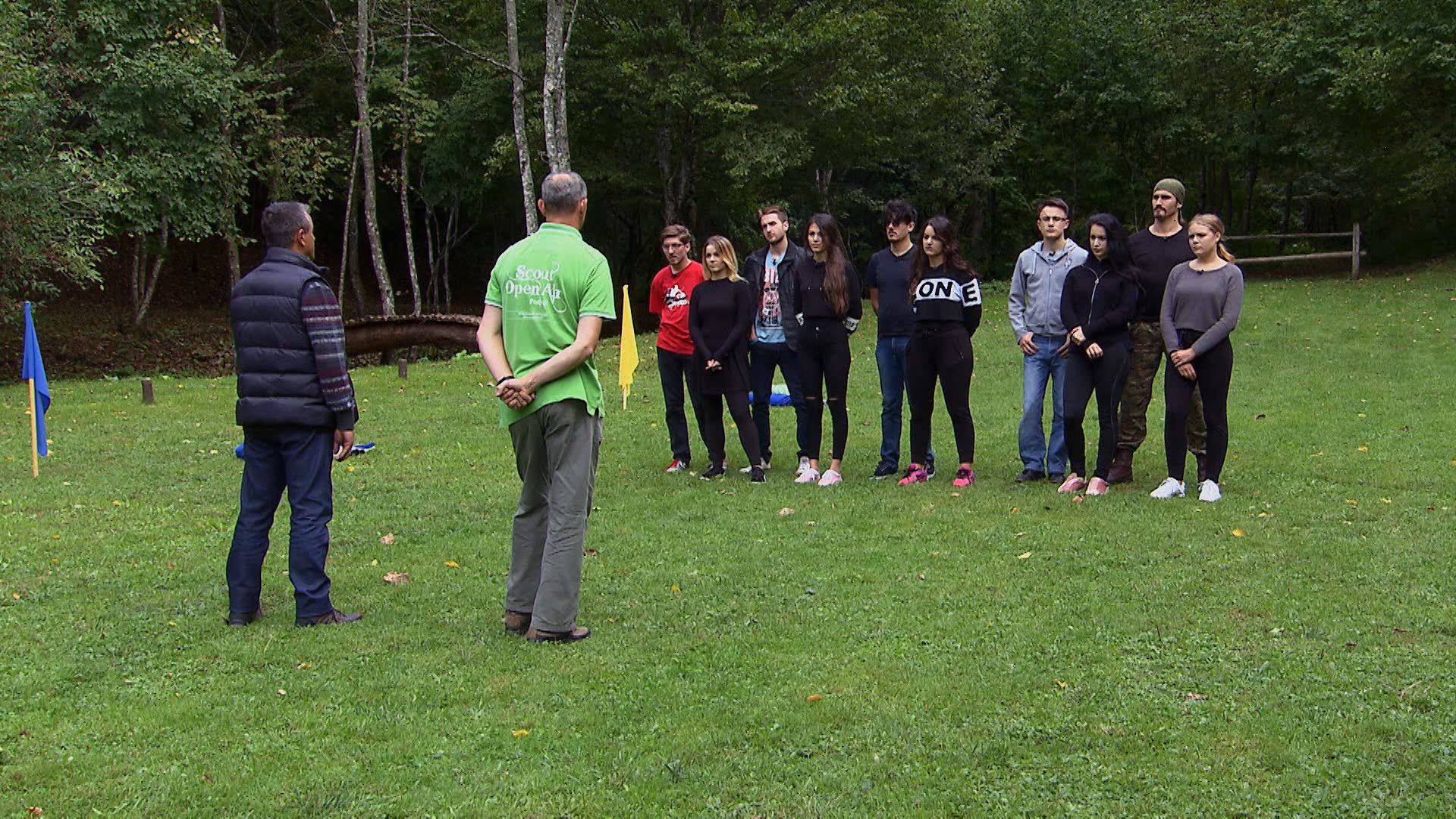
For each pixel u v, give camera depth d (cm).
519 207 3064
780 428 1062
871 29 2138
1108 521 666
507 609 496
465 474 867
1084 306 730
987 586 546
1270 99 2633
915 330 778
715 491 786
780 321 830
